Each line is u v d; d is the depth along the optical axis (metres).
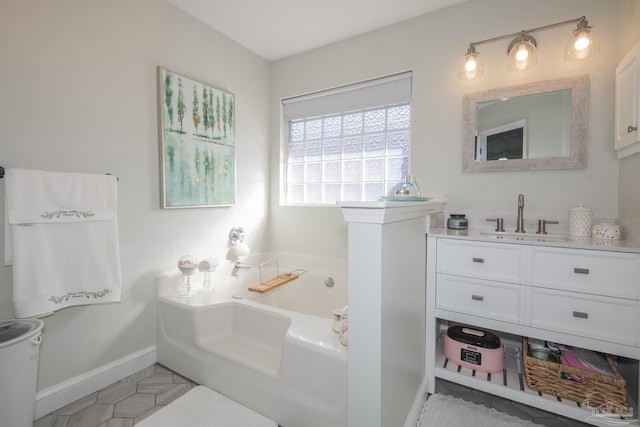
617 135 1.58
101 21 1.69
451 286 1.67
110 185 1.66
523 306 1.50
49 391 1.52
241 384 1.58
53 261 1.46
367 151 2.53
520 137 1.88
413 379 1.53
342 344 1.33
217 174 2.34
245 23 2.28
